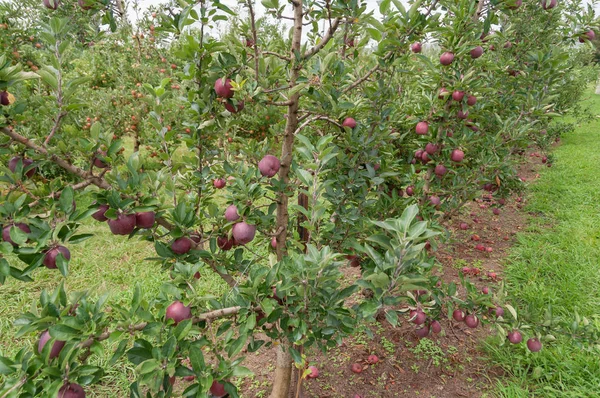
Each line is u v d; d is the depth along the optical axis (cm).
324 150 187
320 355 367
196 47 190
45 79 156
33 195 162
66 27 163
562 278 456
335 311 189
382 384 335
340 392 326
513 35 581
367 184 292
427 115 355
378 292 176
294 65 209
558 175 852
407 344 381
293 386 285
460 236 616
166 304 169
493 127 517
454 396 321
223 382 160
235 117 227
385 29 227
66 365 130
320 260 171
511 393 307
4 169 148
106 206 164
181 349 156
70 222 145
